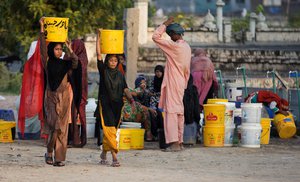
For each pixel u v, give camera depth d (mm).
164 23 15102
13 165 12594
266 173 12211
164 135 15289
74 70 13570
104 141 12609
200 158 13953
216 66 27641
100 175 11609
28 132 16734
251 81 20859
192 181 11164
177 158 13922
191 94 15625
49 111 12438
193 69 17016
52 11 29156
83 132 15422
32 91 14961
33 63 14977
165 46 14898
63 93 12438
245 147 15531
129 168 12445
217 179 11398
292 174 12141
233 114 15758
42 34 12477
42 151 14633
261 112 16672
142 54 27859
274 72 18828
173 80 14852
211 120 15539
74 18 29047
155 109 16438
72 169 12180
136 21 21078
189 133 15758
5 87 28094
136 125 15641
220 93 18734
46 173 11750
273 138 17203
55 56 12453
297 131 17844
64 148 12516
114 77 12570
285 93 18969
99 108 12594
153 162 13375
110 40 12531
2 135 16031
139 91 16609
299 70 27094
